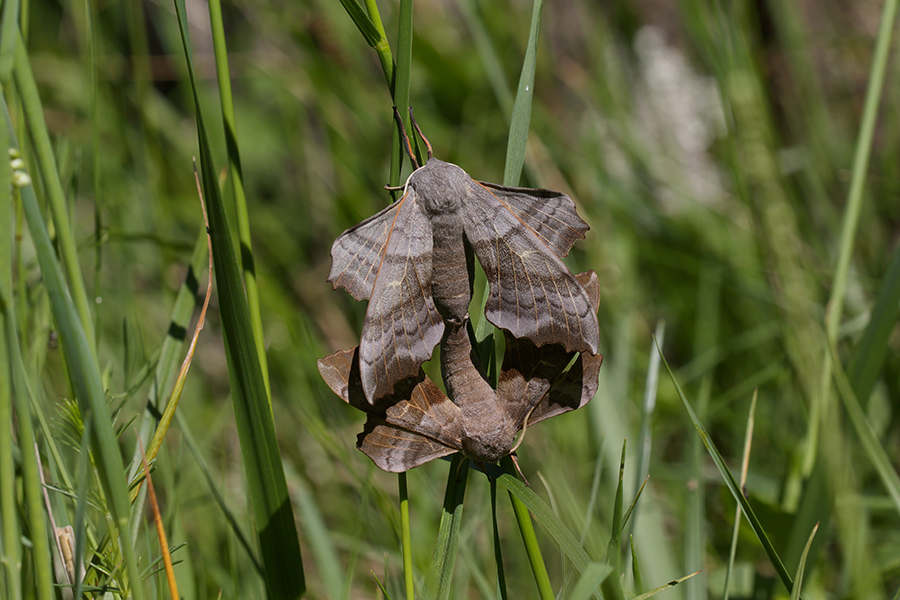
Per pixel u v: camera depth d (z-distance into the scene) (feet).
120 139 3.72
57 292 2.18
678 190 3.81
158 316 3.39
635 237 3.65
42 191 2.41
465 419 2.28
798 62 3.49
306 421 2.59
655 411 3.03
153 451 2.31
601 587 2.28
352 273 2.27
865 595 2.27
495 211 2.29
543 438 2.65
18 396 2.19
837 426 2.24
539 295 2.29
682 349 3.73
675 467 2.89
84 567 2.28
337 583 2.52
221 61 2.31
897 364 2.73
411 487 2.71
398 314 2.27
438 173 2.29
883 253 3.33
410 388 2.30
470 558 2.46
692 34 3.14
